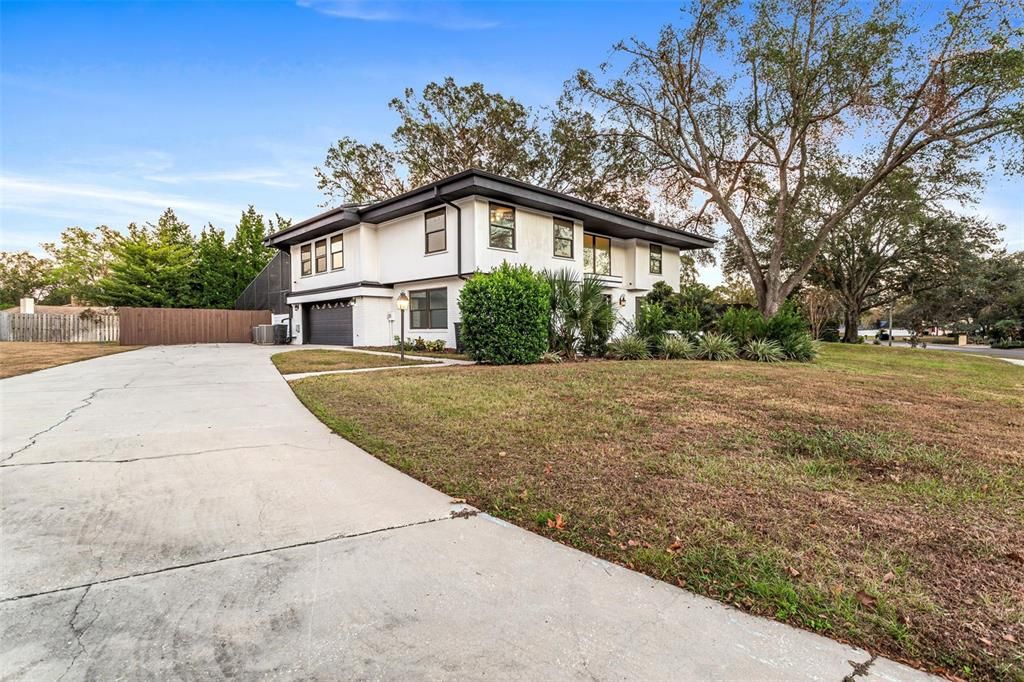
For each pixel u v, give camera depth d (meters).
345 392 6.78
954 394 7.02
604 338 11.79
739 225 19.33
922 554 2.39
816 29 15.73
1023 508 2.94
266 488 3.29
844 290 29.03
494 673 1.60
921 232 26.48
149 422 5.14
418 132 23.80
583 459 3.86
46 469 3.61
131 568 2.23
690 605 2.00
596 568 2.29
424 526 2.73
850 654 1.71
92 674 1.56
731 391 6.69
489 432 4.66
